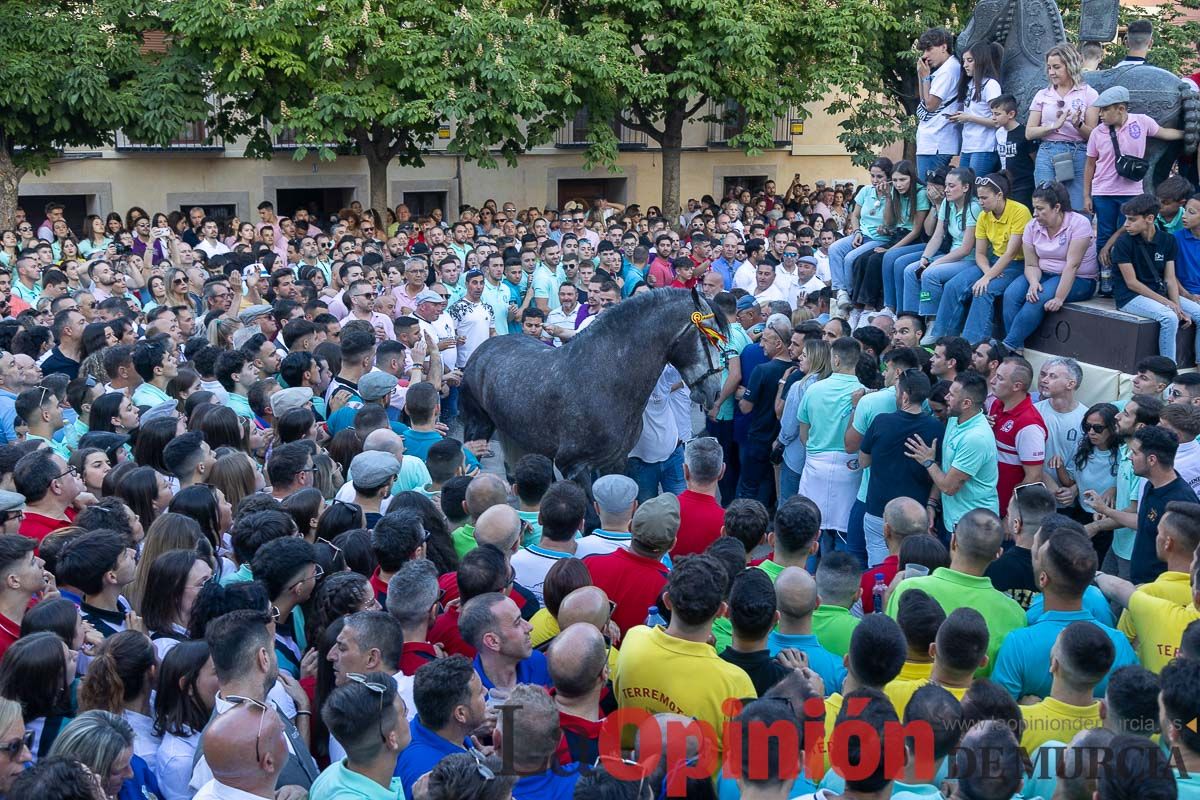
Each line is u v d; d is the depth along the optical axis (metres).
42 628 4.65
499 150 26.47
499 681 4.61
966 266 9.95
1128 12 24.94
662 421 9.47
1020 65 10.98
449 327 11.91
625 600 5.47
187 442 6.81
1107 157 9.55
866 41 24.36
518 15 21.30
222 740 3.66
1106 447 7.45
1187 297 8.81
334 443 7.68
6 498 5.70
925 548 5.76
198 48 19.78
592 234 19.12
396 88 20.39
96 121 18.73
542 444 8.82
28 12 18.42
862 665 4.28
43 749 4.24
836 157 30.66
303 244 15.16
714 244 16.73
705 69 22.61
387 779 3.86
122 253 15.86
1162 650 5.14
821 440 8.68
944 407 8.12
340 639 4.41
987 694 4.00
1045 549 4.97
